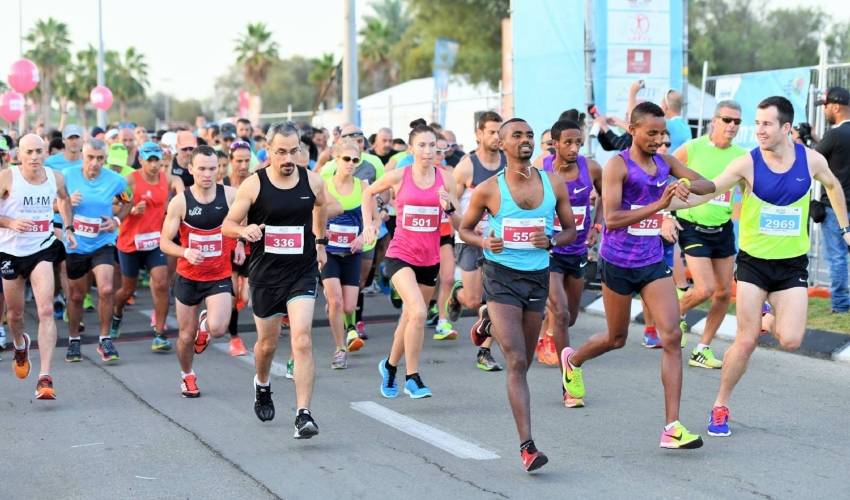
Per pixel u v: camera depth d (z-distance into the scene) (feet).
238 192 33.06
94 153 47.62
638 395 39.83
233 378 44.83
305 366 32.55
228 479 29.45
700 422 35.27
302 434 31.96
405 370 46.06
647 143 31.83
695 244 43.93
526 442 28.55
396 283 40.32
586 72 68.64
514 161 30.17
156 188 51.39
